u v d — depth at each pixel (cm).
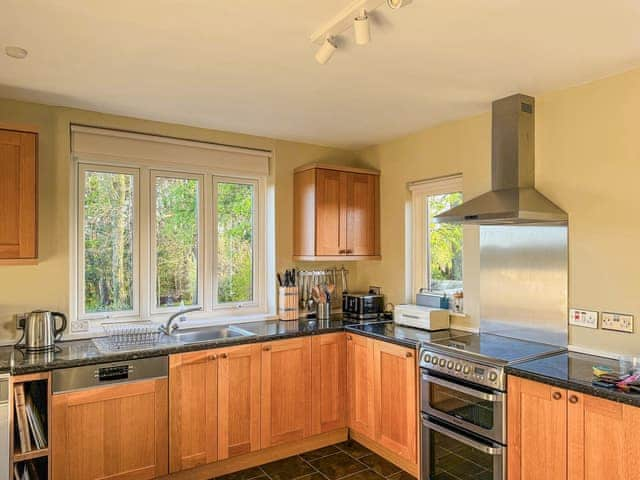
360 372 331
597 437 193
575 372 217
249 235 387
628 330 237
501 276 301
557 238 269
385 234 398
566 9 177
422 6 174
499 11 178
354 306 385
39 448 238
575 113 262
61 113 299
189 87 264
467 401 252
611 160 246
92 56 221
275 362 314
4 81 254
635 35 199
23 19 183
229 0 169
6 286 280
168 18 183
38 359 247
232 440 297
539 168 279
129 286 333
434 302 346
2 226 250
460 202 345
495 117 289
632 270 236
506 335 297
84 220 317
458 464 257
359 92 273
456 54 219
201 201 362
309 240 372
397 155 387
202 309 360
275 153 385
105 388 254
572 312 261
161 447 271
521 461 223
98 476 252
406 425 291
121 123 322
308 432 327
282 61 227
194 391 283
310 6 173
